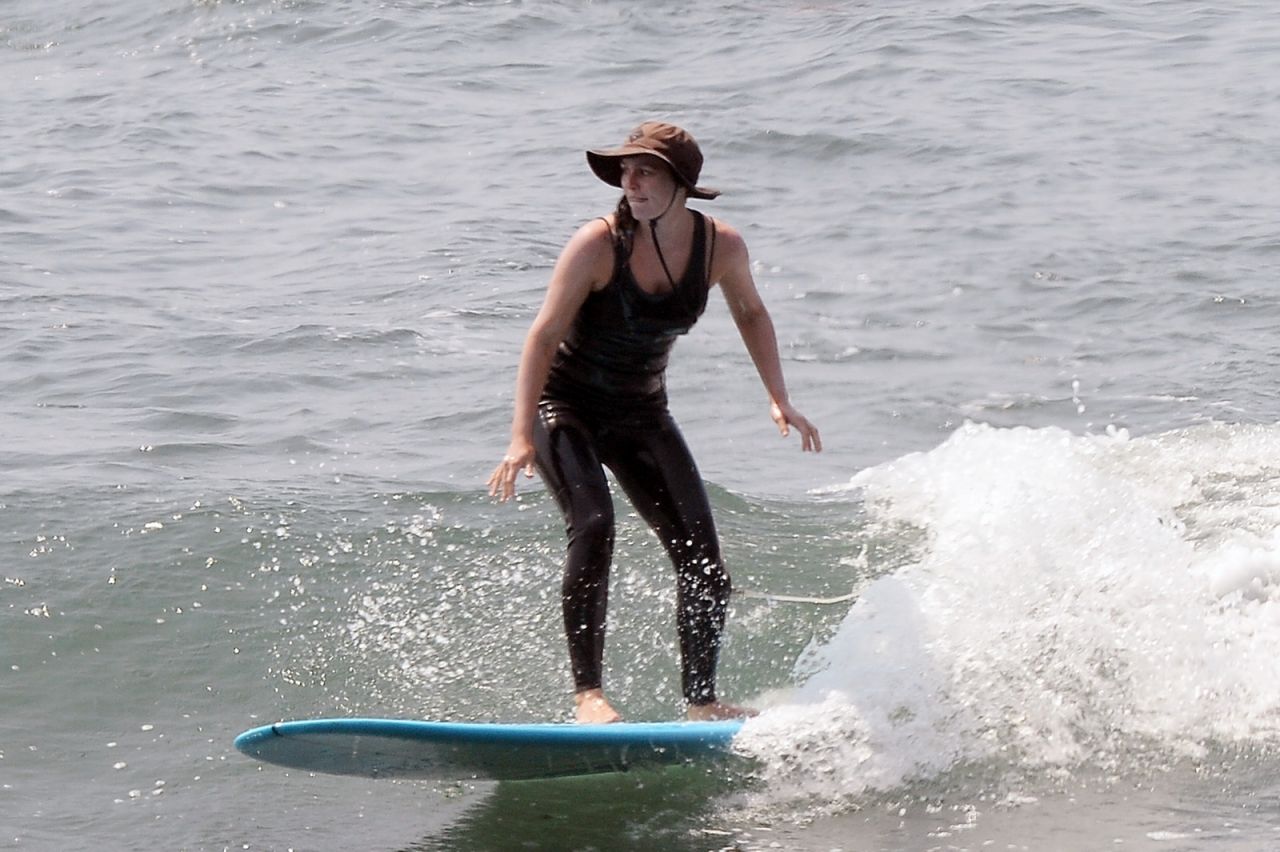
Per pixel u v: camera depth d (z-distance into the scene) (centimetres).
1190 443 2917
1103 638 2094
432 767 1794
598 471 1927
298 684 2086
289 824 1756
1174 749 1895
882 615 2098
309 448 2950
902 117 5869
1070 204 4788
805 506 2717
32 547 2397
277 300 4028
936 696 1964
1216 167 5138
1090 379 3409
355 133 6109
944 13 7731
